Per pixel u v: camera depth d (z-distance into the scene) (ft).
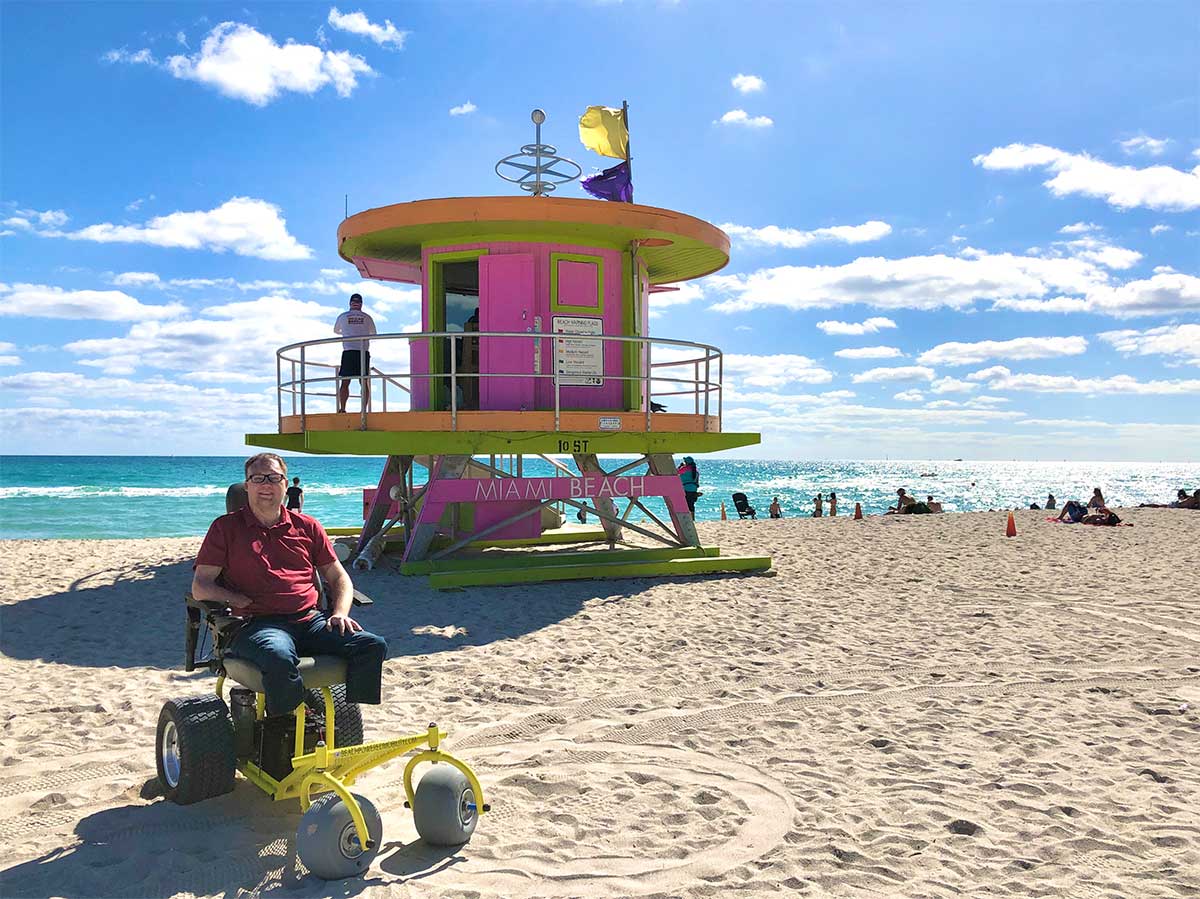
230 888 12.54
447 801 13.69
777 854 13.80
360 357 44.86
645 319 48.24
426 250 44.14
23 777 16.97
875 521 77.36
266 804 15.46
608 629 31.17
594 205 40.75
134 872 13.01
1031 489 374.63
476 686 23.90
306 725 15.10
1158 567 46.70
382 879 12.83
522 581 40.34
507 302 42.11
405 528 46.06
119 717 20.85
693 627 31.58
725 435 45.68
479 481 41.01
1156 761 18.19
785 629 31.35
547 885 12.72
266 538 14.88
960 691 23.65
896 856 13.78
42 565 47.91
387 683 24.18
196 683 24.18
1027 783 16.80
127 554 53.57
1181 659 27.09
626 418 41.57
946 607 35.60
